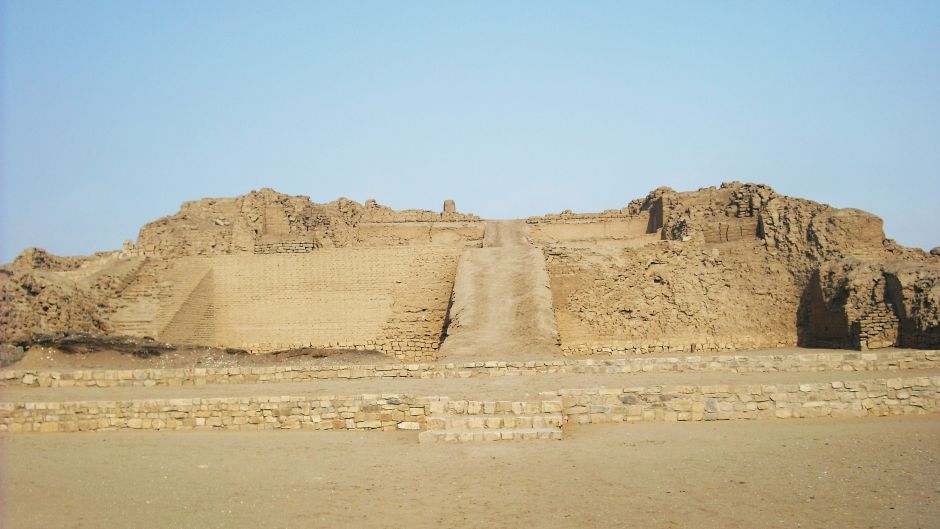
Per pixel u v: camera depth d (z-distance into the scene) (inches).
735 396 1196.5
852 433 1082.7
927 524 709.9
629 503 791.1
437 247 2411.4
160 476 933.2
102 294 2178.9
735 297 2273.6
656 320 2201.0
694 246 2422.5
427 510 786.2
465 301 2107.5
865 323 1931.6
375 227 3410.4
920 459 940.0
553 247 2413.9
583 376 1439.5
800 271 2292.1
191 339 2234.3
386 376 1501.0
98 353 1836.9
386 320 2294.5
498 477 901.2
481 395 1269.7
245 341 2306.8
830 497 797.9
